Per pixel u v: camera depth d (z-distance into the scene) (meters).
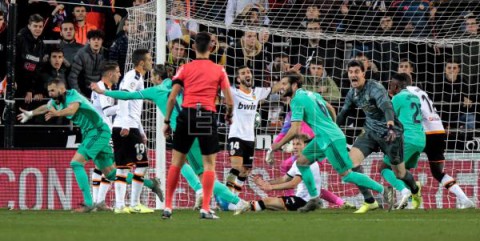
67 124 51.88
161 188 44.91
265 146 50.88
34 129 51.59
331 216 37.09
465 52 55.22
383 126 40.50
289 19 55.72
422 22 56.47
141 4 54.38
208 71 31.34
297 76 40.44
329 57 55.34
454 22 56.75
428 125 45.78
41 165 48.03
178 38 52.06
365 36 53.25
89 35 51.41
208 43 31.73
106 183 42.53
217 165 49.19
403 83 44.81
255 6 54.91
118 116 40.28
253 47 53.50
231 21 54.59
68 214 39.44
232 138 45.97
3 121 51.34
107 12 54.59
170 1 52.78
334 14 55.84
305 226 29.47
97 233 25.44
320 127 40.25
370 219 34.59
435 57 54.84
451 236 25.34
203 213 32.84
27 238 23.50
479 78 54.75
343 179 41.12
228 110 32.12
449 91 54.91
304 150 40.56
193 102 31.17
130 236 24.27
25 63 51.41
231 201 38.31
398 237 24.80
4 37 51.88
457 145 53.50
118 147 40.69
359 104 40.72
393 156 40.69
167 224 30.05
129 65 49.50
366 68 54.44
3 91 51.88
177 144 31.67
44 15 54.00
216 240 23.16
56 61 51.28
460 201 46.34
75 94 39.81
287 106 51.91
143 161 41.25
